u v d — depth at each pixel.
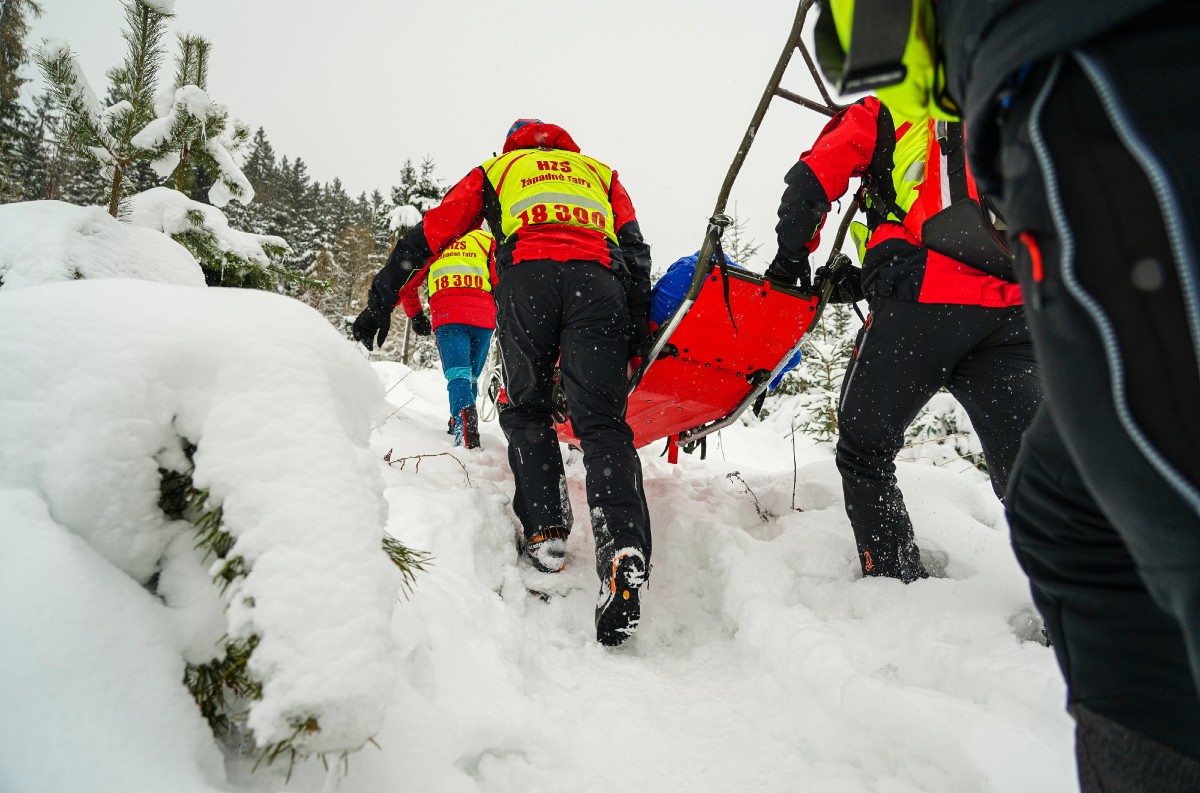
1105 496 0.66
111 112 3.85
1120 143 0.61
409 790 1.16
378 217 19.62
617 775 1.50
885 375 1.98
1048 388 0.70
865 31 0.75
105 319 1.11
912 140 1.90
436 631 1.62
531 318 2.39
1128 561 0.79
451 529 2.19
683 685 1.95
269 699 0.91
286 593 0.95
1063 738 1.32
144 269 2.65
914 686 1.65
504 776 1.39
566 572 2.53
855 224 2.35
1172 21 0.60
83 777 0.84
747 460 6.63
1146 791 0.72
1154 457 0.59
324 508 1.02
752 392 2.79
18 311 1.13
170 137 4.00
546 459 2.45
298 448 1.06
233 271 4.20
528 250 2.40
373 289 2.69
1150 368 0.59
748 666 1.98
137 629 0.98
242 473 1.02
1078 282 0.63
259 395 1.08
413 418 4.47
